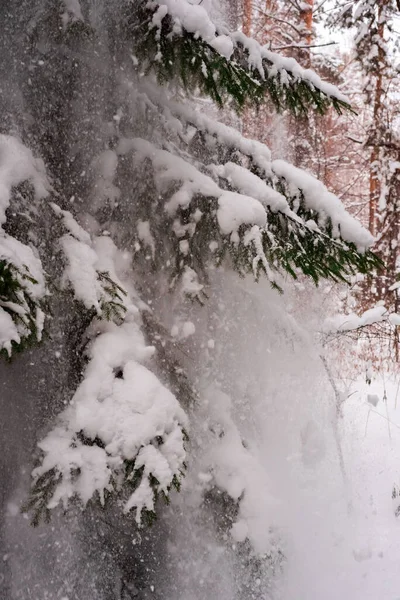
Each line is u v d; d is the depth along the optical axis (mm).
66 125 2926
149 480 2227
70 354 2547
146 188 3004
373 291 6988
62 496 2205
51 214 2482
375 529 3998
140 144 3039
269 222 3105
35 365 2551
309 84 3229
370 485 4562
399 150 9242
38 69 2814
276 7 10078
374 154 9953
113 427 2279
